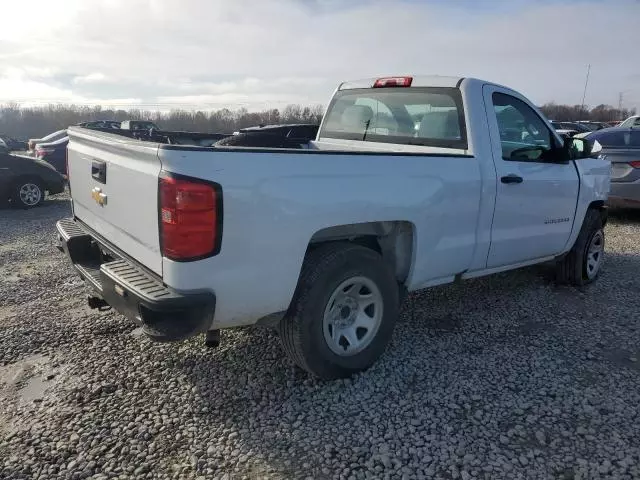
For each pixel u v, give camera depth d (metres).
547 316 4.67
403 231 3.63
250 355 3.76
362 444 2.82
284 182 2.85
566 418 3.08
